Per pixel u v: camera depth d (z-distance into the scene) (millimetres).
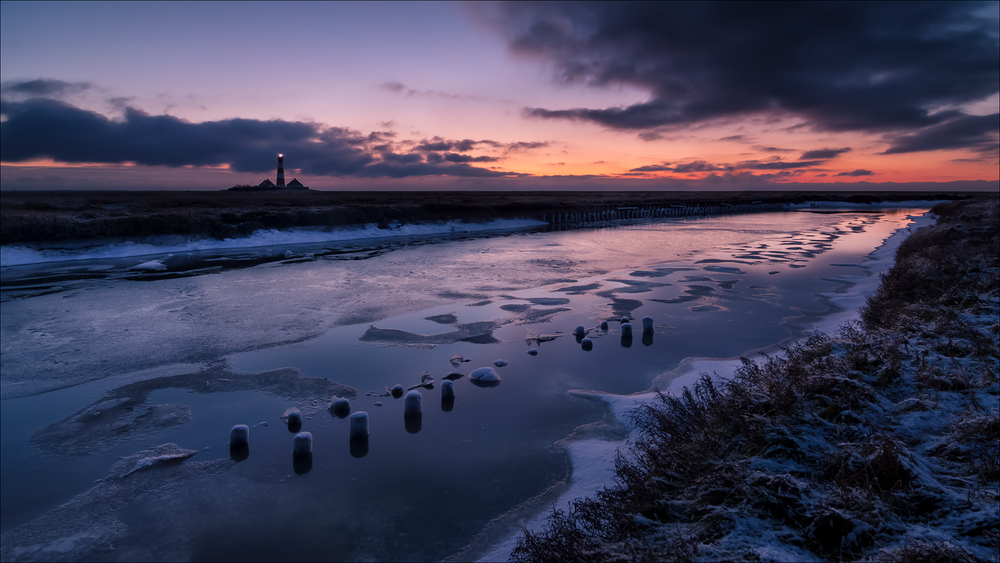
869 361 7266
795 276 20781
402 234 42562
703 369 9938
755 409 5910
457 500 6027
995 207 35094
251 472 6730
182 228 32781
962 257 15375
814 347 8531
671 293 17672
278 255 29156
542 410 8484
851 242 34562
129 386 9625
